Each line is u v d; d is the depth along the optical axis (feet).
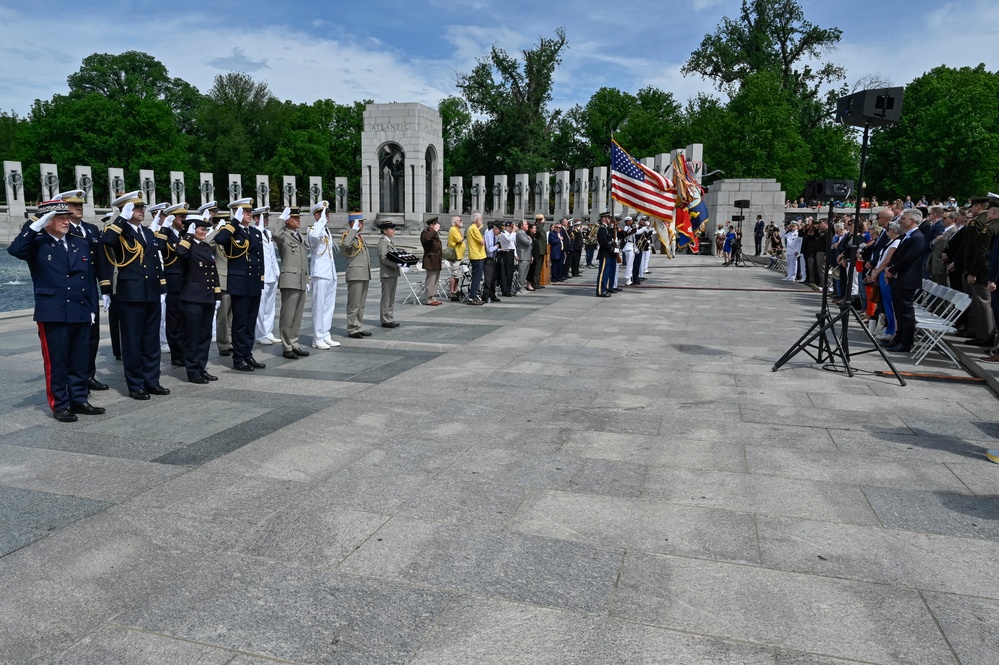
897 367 30.22
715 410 23.09
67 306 21.08
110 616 10.96
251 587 11.84
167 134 223.71
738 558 12.90
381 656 9.98
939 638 10.46
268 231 35.73
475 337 37.83
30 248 20.81
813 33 199.31
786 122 185.37
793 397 24.90
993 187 179.52
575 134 245.86
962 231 36.22
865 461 18.12
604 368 29.78
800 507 15.20
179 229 27.07
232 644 10.27
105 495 15.64
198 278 26.40
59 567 12.44
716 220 130.00
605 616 11.00
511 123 222.69
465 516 14.67
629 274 70.54
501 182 175.52
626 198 67.51
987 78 197.06
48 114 226.38
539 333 39.29
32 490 15.88
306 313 47.37
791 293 63.67
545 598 11.50
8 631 10.55
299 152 241.55
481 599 11.48
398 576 12.21
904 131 199.82
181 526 14.11
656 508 15.11
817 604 11.36
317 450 18.80
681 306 53.01
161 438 19.76
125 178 215.10
